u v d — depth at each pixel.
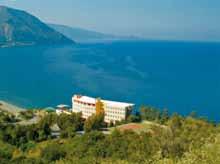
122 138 82.31
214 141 35.69
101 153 73.38
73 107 172.38
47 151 79.44
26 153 88.25
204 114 178.25
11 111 175.12
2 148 90.81
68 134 112.38
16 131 107.88
